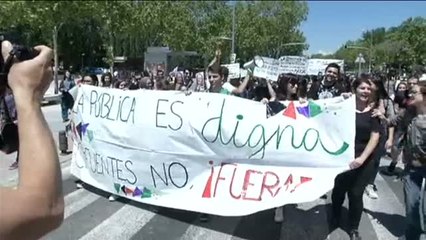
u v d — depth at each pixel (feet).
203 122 18.90
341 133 17.20
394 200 24.18
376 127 17.19
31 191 3.83
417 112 15.15
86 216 20.20
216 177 18.83
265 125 18.06
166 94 19.84
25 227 3.78
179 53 133.59
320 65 75.61
